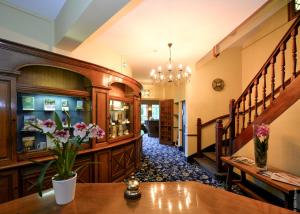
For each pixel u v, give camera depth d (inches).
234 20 113.3
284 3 142.2
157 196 51.8
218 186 139.9
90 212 43.7
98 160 126.4
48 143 101.7
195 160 204.4
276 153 99.7
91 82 124.6
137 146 188.2
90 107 126.3
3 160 83.3
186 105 213.9
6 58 84.7
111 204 47.4
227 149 168.1
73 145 49.8
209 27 122.6
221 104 213.9
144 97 346.9
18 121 98.9
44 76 110.3
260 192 114.3
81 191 55.0
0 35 94.3
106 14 83.3
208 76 212.7
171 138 318.0
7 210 44.6
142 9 102.0
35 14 107.2
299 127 87.4
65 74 121.8
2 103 83.7
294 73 92.0
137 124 192.9
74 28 95.7
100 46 151.5
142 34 133.0
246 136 122.9
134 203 47.8
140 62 204.1
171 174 168.9
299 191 70.1
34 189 92.2
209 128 212.2
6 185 83.7
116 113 165.0
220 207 45.8
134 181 54.6
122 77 156.2
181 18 111.0
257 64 187.8
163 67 221.6
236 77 214.5
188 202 48.3
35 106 107.3
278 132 98.6
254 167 97.7
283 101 96.4
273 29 165.6
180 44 151.6
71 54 126.5
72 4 91.6
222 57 214.1
